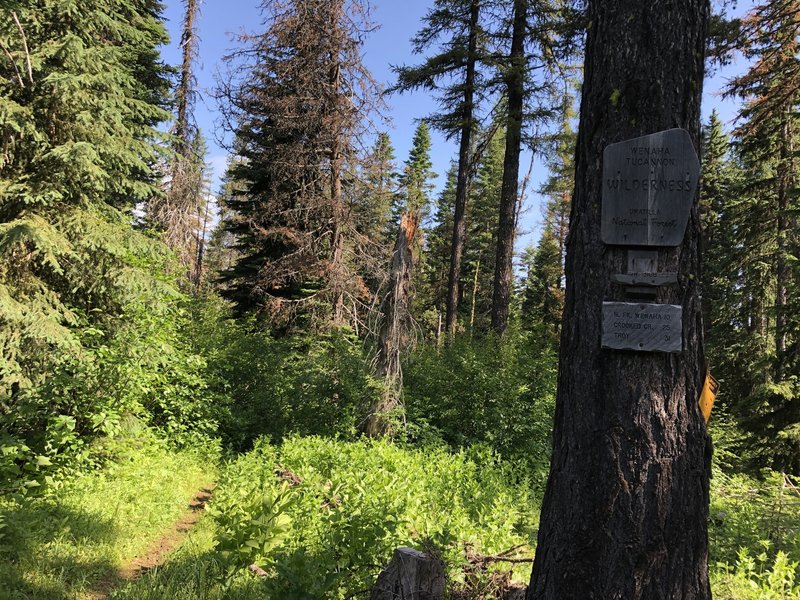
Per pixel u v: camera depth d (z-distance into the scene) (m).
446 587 3.88
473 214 39.09
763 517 6.21
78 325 8.00
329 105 14.01
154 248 8.26
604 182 2.90
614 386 2.82
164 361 8.50
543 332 12.54
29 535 5.33
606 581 2.73
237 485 7.26
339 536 4.44
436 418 10.98
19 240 6.56
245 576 4.82
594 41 3.06
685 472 2.76
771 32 11.35
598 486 2.79
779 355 12.12
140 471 7.85
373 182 14.23
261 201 16.59
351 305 14.12
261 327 14.62
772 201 16.31
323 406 10.87
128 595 4.48
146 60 16.50
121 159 8.07
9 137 7.09
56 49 7.03
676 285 2.83
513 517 6.08
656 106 2.84
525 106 14.79
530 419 10.47
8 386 6.95
